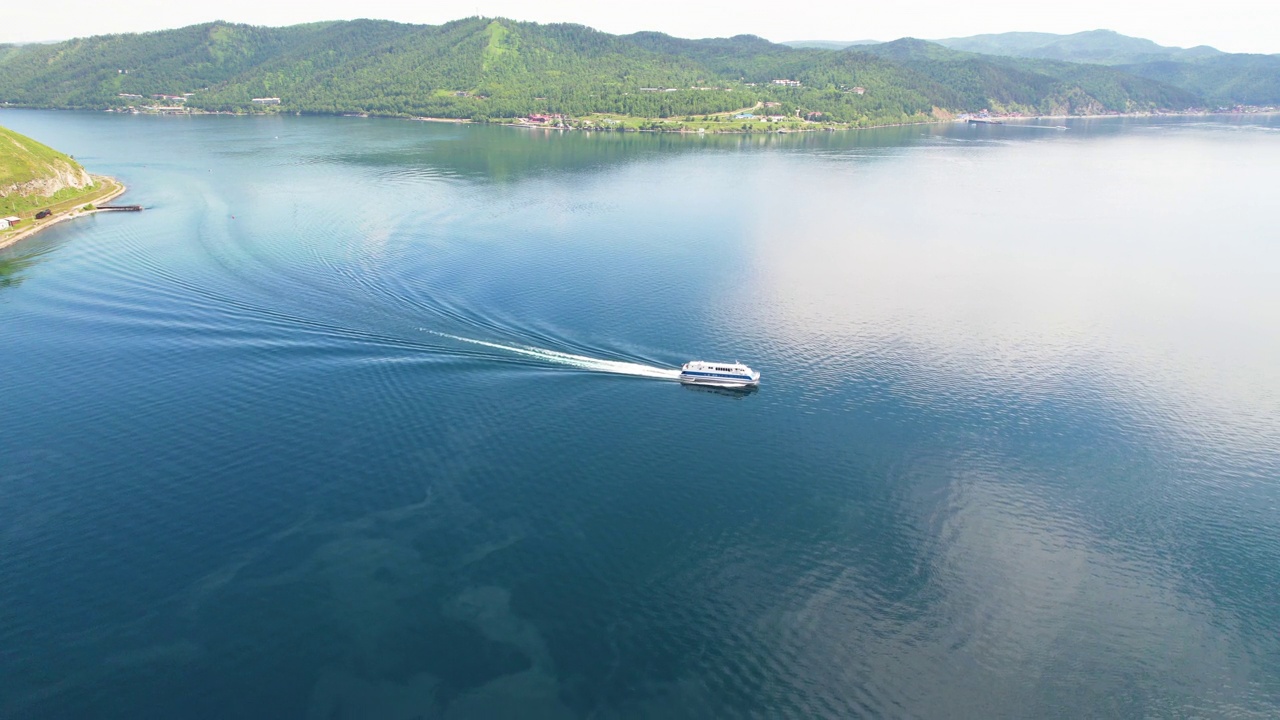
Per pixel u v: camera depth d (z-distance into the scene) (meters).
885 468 112.31
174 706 74.19
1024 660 81.00
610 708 75.25
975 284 194.38
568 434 118.75
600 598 88.25
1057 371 143.88
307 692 76.25
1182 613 87.62
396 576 90.50
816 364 144.00
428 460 111.56
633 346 149.38
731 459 113.50
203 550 93.25
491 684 77.56
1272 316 174.38
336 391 128.75
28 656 78.50
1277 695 77.56
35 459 108.31
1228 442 120.50
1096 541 98.69
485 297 172.62
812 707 75.56
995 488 108.56
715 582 90.56
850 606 87.38
